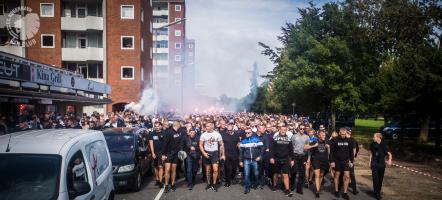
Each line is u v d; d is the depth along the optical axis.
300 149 10.62
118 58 42.25
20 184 4.68
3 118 13.46
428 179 13.22
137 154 10.90
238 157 12.02
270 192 10.64
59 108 29.67
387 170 15.23
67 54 41.50
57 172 4.83
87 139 6.16
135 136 11.48
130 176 10.06
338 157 10.23
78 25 41.62
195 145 11.09
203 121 16.02
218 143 11.01
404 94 19.09
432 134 30.55
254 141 10.68
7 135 5.78
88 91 27.77
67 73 24.14
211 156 10.83
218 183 11.80
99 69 43.03
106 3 42.03
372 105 23.14
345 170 10.13
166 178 10.57
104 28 41.88
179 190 10.73
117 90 42.16
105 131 11.84
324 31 33.59
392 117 22.39
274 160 10.49
